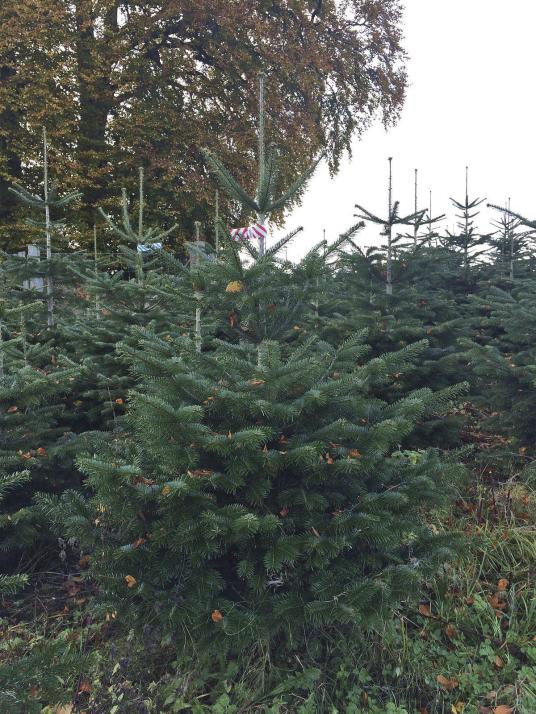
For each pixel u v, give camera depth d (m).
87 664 2.33
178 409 2.52
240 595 2.71
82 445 3.61
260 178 3.36
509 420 4.56
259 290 3.16
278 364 2.76
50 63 15.80
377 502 2.65
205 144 17.17
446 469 2.96
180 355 3.13
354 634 2.73
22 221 16.42
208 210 17.97
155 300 5.97
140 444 3.13
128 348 2.70
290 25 17.69
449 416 4.88
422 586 3.23
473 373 5.23
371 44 20.14
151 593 2.52
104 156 16.88
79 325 6.02
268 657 2.70
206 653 2.52
